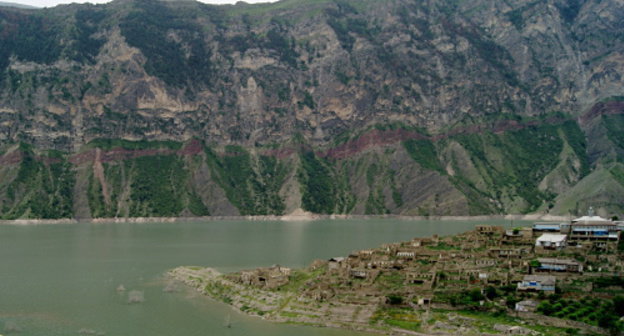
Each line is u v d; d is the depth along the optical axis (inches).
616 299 7637.8
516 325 7632.9
